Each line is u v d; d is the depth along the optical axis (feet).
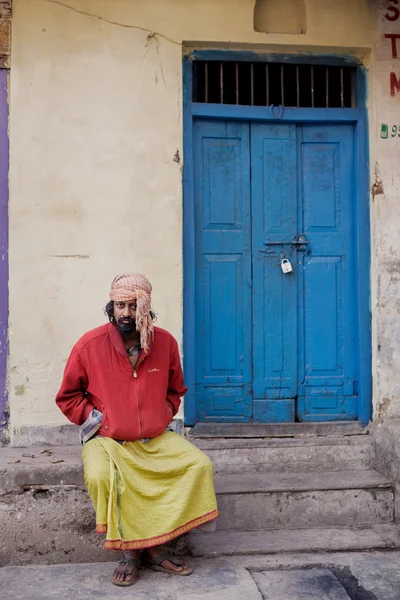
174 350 12.18
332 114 14.97
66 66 13.96
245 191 15.05
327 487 13.29
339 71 15.21
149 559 11.68
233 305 15.01
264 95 15.17
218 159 14.97
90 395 11.84
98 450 11.23
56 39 13.94
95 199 13.99
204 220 14.92
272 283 15.08
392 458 13.55
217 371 14.94
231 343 14.98
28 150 13.83
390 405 14.65
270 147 15.10
